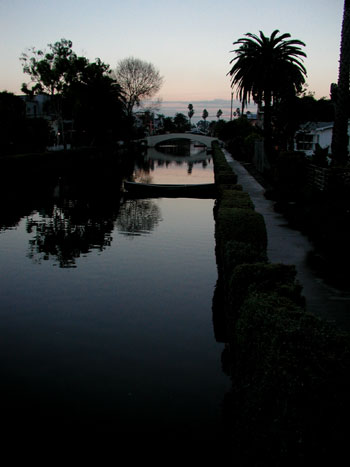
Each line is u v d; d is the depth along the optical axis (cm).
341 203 1468
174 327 928
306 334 357
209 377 719
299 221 1537
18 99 6500
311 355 333
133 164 6500
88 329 916
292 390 317
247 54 3584
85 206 2683
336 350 335
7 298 1095
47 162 5306
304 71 3625
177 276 1275
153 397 661
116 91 7475
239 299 584
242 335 468
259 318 430
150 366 759
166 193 3116
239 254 707
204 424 594
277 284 529
